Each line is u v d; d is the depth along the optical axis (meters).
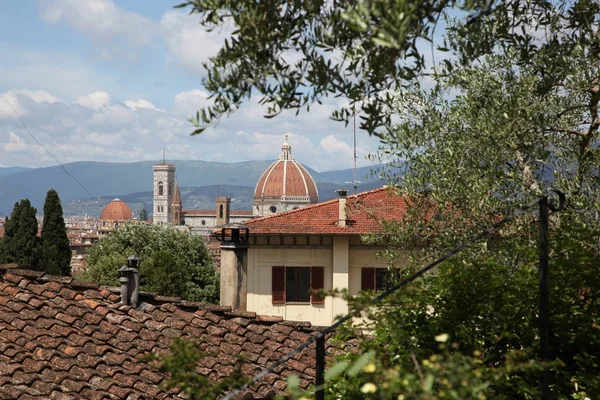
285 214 36.78
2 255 62.34
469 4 4.54
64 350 9.09
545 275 4.94
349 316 4.65
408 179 14.33
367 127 5.45
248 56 4.88
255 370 9.72
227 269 16.66
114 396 8.24
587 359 6.07
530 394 5.76
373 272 34.72
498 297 6.18
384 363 5.14
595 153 11.35
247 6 4.67
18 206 62.97
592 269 6.20
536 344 6.03
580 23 7.11
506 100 12.50
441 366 3.55
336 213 36.53
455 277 6.27
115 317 10.38
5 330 9.27
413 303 6.27
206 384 4.47
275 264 36.03
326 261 35.53
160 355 4.54
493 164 12.69
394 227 16.20
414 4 3.92
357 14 4.08
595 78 10.52
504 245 11.61
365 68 5.06
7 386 7.84
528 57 6.87
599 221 10.86
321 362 4.55
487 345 6.21
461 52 6.37
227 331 10.87
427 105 13.69
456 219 13.41
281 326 11.40
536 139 11.94
